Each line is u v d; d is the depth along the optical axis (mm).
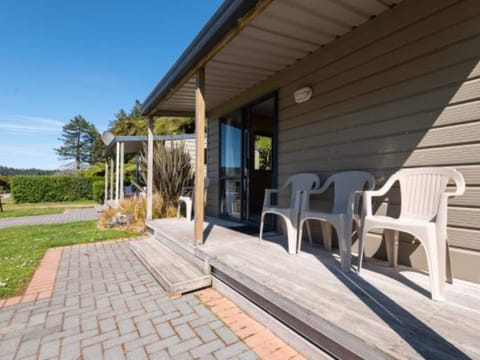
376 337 1275
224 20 2275
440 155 2119
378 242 2559
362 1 2316
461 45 2000
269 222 4102
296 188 3279
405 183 2207
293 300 1668
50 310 2410
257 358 1725
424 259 2215
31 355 1799
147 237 5059
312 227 3262
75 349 1854
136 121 20688
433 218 1982
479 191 1927
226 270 2389
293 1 2285
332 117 3002
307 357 1702
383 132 2510
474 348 1183
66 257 4059
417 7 2250
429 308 1552
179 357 1746
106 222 6656
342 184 2762
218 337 1957
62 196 15938
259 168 5387
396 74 2404
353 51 2762
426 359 1120
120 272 3381
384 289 1819
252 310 2221
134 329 2086
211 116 5832
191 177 6840
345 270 2184
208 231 3854
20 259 3920
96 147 34281
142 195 7340
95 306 2475
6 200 16484
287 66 3621
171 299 2578
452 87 2049
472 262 1965
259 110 5121
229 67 3633
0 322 2219
